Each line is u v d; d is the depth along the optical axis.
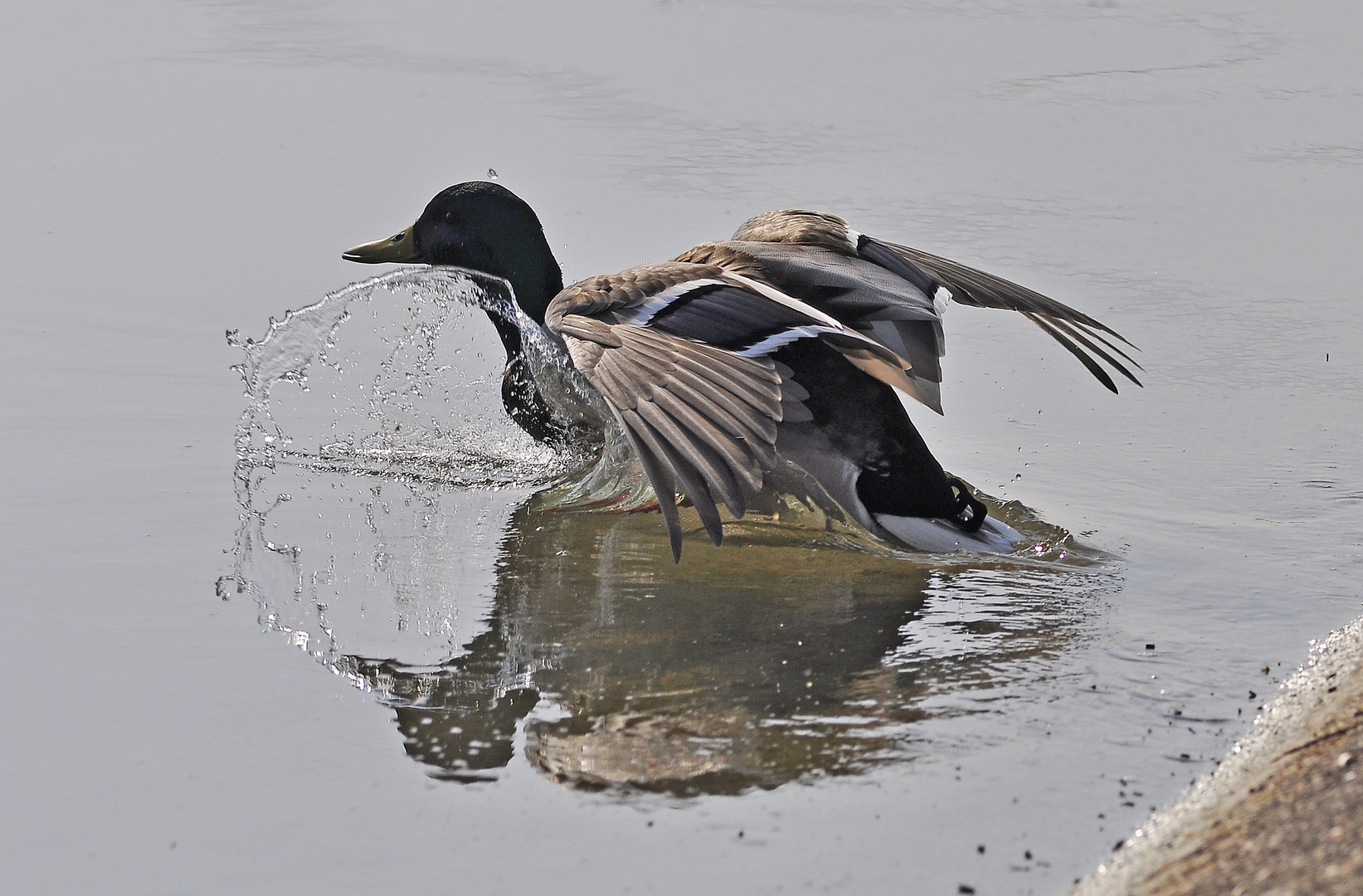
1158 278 14.95
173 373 12.31
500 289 12.16
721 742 6.92
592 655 7.93
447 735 7.00
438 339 13.30
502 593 8.81
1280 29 24.39
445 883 5.73
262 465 10.73
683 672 7.71
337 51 22.16
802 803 6.32
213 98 19.89
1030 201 17.02
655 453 7.61
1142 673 7.66
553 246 14.88
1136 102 20.75
